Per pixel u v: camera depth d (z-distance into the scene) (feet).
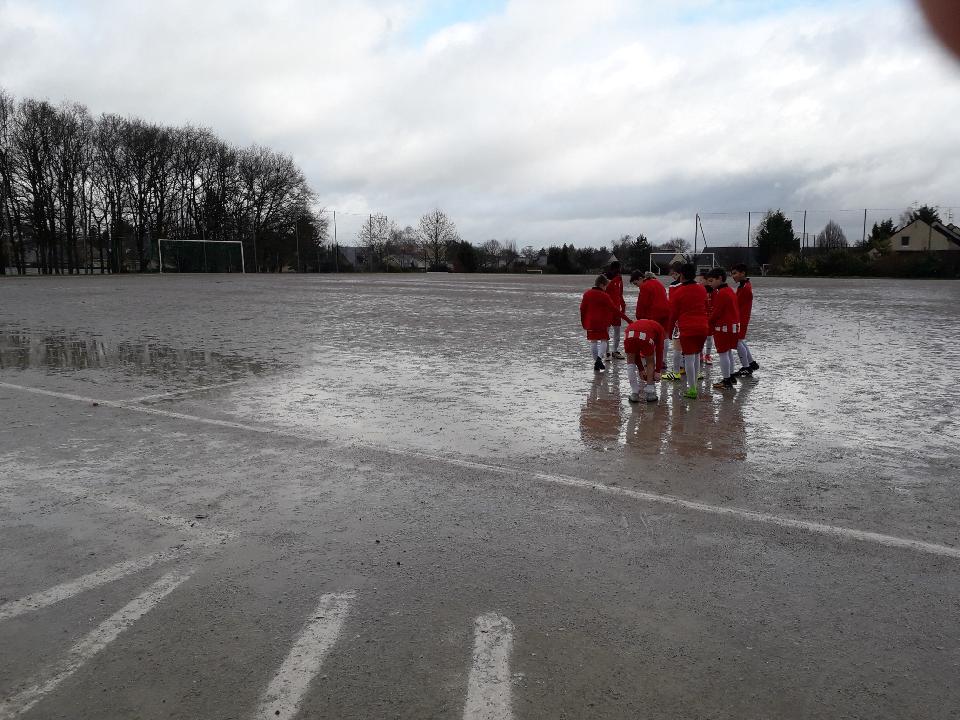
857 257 172.96
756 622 10.19
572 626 10.04
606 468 17.69
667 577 11.59
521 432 21.44
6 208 188.44
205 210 230.48
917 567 12.02
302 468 17.67
